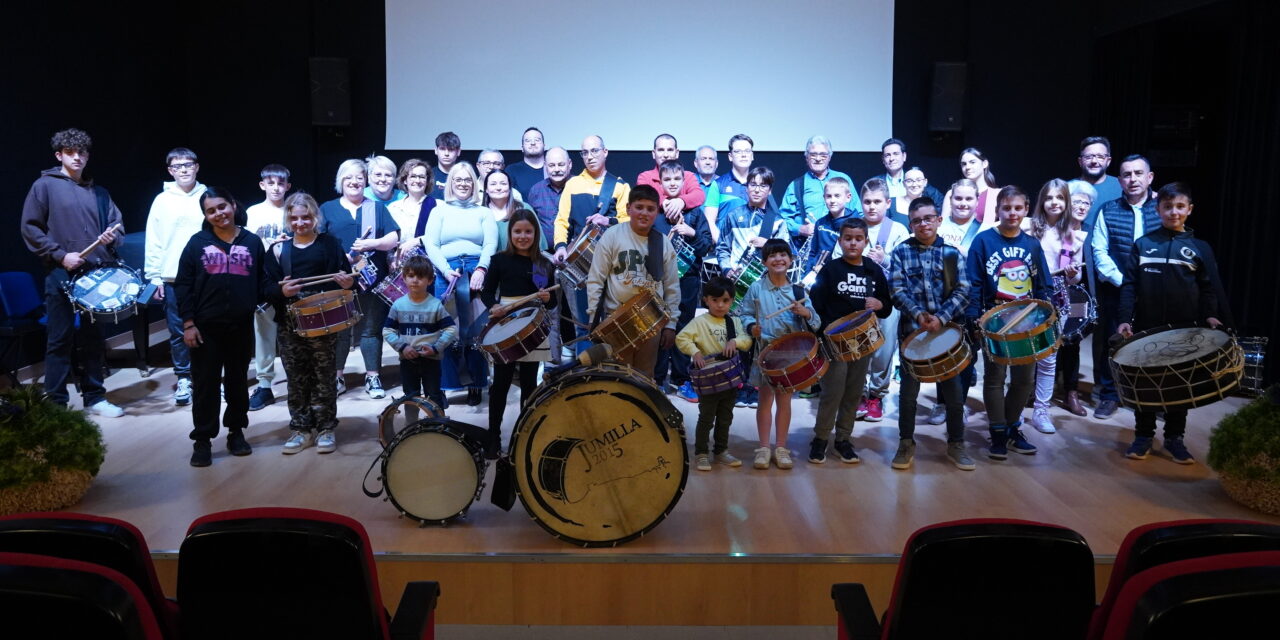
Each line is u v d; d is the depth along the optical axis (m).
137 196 7.32
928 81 8.27
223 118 8.16
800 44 7.98
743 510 3.61
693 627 3.19
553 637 3.14
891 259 4.27
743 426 4.84
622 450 3.16
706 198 5.85
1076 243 4.98
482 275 5.24
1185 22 7.12
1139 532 1.89
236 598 1.86
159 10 7.65
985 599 1.84
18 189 5.87
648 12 7.95
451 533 3.37
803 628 3.18
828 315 4.25
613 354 3.50
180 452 4.36
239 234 4.22
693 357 4.00
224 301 4.10
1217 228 5.99
